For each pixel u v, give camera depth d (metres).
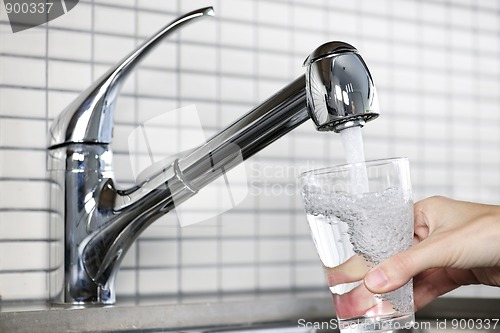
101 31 0.96
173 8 1.02
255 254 1.06
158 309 0.78
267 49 1.11
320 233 0.60
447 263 0.60
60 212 0.77
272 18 1.12
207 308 0.82
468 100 1.31
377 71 1.21
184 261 1.00
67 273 0.77
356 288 0.59
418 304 0.80
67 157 0.77
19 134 0.89
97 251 0.77
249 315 0.86
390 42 1.23
